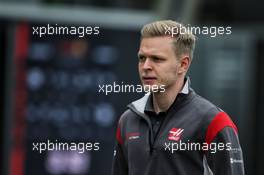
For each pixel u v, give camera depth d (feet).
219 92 96.07
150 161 34.45
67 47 81.15
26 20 79.97
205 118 34.09
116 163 37.01
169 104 34.73
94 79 81.87
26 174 80.07
